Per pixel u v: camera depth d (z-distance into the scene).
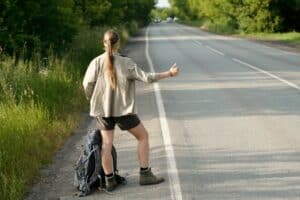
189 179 9.48
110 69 8.53
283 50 41.50
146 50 44.53
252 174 9.63
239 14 79.12
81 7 38.56
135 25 102.50
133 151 11.46
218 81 22.41
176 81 22.86
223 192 8.77
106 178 9.04
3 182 8.87
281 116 14.70
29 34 22.25
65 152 11.48
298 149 11.20
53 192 9.11
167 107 16.67
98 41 32.12
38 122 12.45
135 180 9.59
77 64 21.92
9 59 17.41
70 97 16.47
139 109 16.55
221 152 11.16
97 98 8.70
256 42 55.25
